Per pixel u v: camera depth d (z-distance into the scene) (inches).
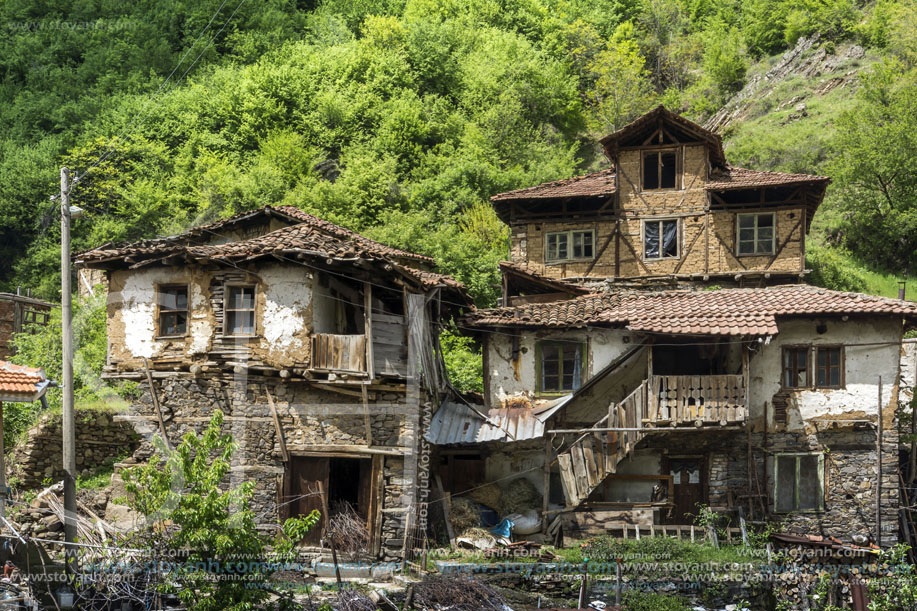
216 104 2209.6
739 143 2090.3
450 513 940.0
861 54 2480.3
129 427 935.0
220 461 690.2
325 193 1756.9
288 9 2790.4
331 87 2260.1
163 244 959.0
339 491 912.9
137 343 908.6
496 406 1040.8
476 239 1619.1
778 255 1296.8
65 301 760.3
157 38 2453.2
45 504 823.7
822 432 981.2
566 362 1035.3
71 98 2230.6
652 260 1331.2
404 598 768.3
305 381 865.5
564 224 1364.4
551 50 2684.5
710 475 980.6
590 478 943.7
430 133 2165.4
